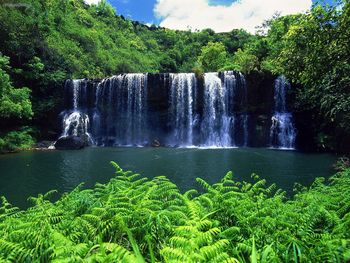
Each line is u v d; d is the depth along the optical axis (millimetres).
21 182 12914
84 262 2602
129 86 31656
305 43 8656
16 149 24234
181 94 31078
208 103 30656
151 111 31562
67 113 31328
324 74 9164
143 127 31531
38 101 30500
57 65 34062
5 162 18266
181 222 3721
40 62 31391
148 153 22750
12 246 3166
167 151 24188
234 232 3547
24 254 3121
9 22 29781
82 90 32375
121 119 31844
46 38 35312
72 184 12562
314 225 3826
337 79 9312
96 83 32344
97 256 2604
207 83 30641
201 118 30781
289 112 27953
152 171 15156
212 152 23359
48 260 3068
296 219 3943
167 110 31406
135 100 31562
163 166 16656
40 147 26234
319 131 25016
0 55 24812
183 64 65312
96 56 45031
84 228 3820
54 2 45594
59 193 11203
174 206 4277
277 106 28797
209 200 4359
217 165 16906
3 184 12570
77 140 26375
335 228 3549
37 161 18641
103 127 31938
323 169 15414
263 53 33844
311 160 18719
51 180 13289
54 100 31328
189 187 11828
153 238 3549
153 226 3672
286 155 21359
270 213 4250
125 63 50469
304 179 13078
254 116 29578
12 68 29547
